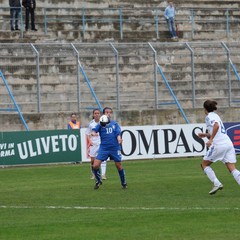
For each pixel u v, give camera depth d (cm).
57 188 6538
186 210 4975
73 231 4312
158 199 5606
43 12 12850
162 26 13375
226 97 11962
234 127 9881
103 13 13288
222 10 13988
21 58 11094
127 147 9412
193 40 13350
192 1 14250
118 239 4050
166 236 4100
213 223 4466
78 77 10619
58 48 11300
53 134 9131
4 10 12612
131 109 11119
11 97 10275
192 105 11506
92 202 5534
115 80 11531
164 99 11550
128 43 11700
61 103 10962
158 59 11888
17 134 8956
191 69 11400
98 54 11525
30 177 7650
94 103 11181
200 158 9600
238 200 5453
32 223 4622
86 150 9306
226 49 11719
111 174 7756
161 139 9600
